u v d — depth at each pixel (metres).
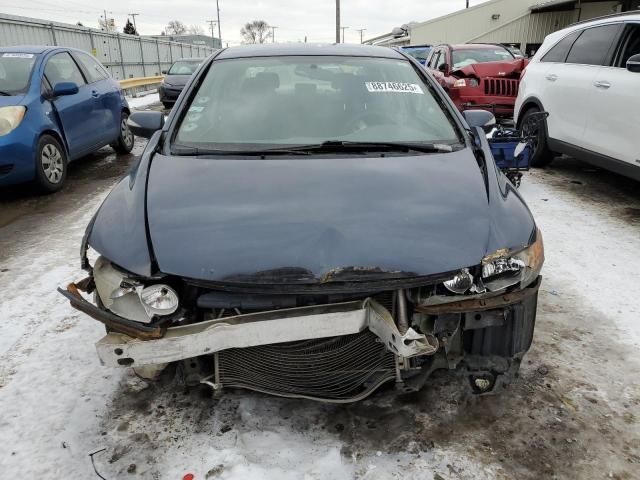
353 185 2.13
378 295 1.93
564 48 5.91
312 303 1.88
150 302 1.80
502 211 2.12
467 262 1.86
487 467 1.91
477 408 2.20
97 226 2.09
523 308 2.06
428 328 1.98
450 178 2.24
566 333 2.80
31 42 14.76
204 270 1.78
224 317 1.89
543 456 1.96
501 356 2.11
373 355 2.02
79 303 1.87
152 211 2.02
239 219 1.94
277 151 2.45
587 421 2.15
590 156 5.25
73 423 2.12
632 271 3.55
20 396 2.29
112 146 7.83
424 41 30.22
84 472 1.88
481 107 8.30
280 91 2.89
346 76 3.00
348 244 1.83
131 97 17.69
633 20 4.92
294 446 1.98
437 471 1.88
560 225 4.44
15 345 2.70
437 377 2.37
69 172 6.85
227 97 2.85
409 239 1.87
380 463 1.91
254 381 2.02
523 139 5.01
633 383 2.39
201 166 2.31
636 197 5.26
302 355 1.99
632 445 2.03
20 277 3.55
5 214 5.01
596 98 5.07
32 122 5.29
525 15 28.31
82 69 6.79
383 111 2.80
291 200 2.03
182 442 2.01
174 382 2.34
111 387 2.34
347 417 2.13
